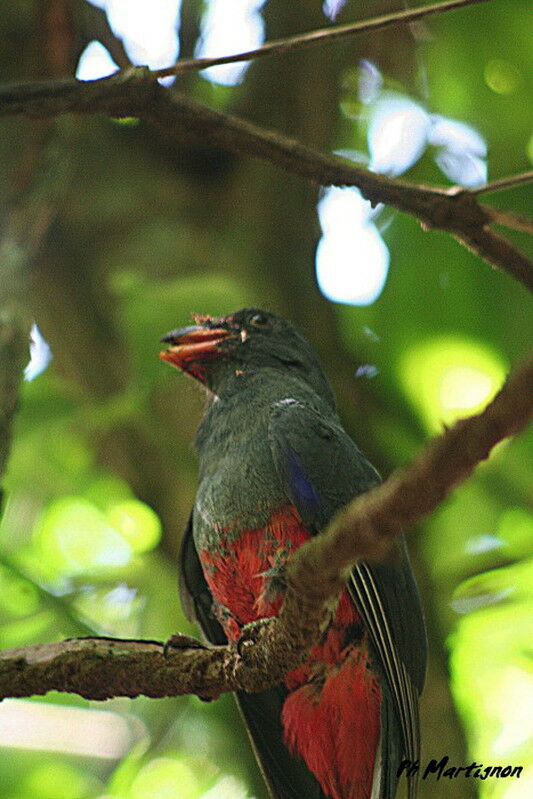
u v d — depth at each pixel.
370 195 6.93
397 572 7.94
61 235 11.48
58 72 9.98
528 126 12.29
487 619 11.80
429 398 11.95
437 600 11.00
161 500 11.31
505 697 11.60
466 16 12.01
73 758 11.55
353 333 12.18
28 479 12.71
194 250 11.41
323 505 7.73
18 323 7.72
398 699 7.39
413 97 12.60
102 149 11.95
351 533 4.66
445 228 7.07
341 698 7.63
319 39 6.35
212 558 7.84
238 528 7.74
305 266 11.70
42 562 12.72
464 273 11.94
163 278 11.24
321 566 5.06
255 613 7.76
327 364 11.31
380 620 7.41
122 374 11.39
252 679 5.99
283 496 7.73
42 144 8.67
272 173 11.96
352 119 12.84
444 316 12.00
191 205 11.73
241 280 11.23
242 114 11.98
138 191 11.77
